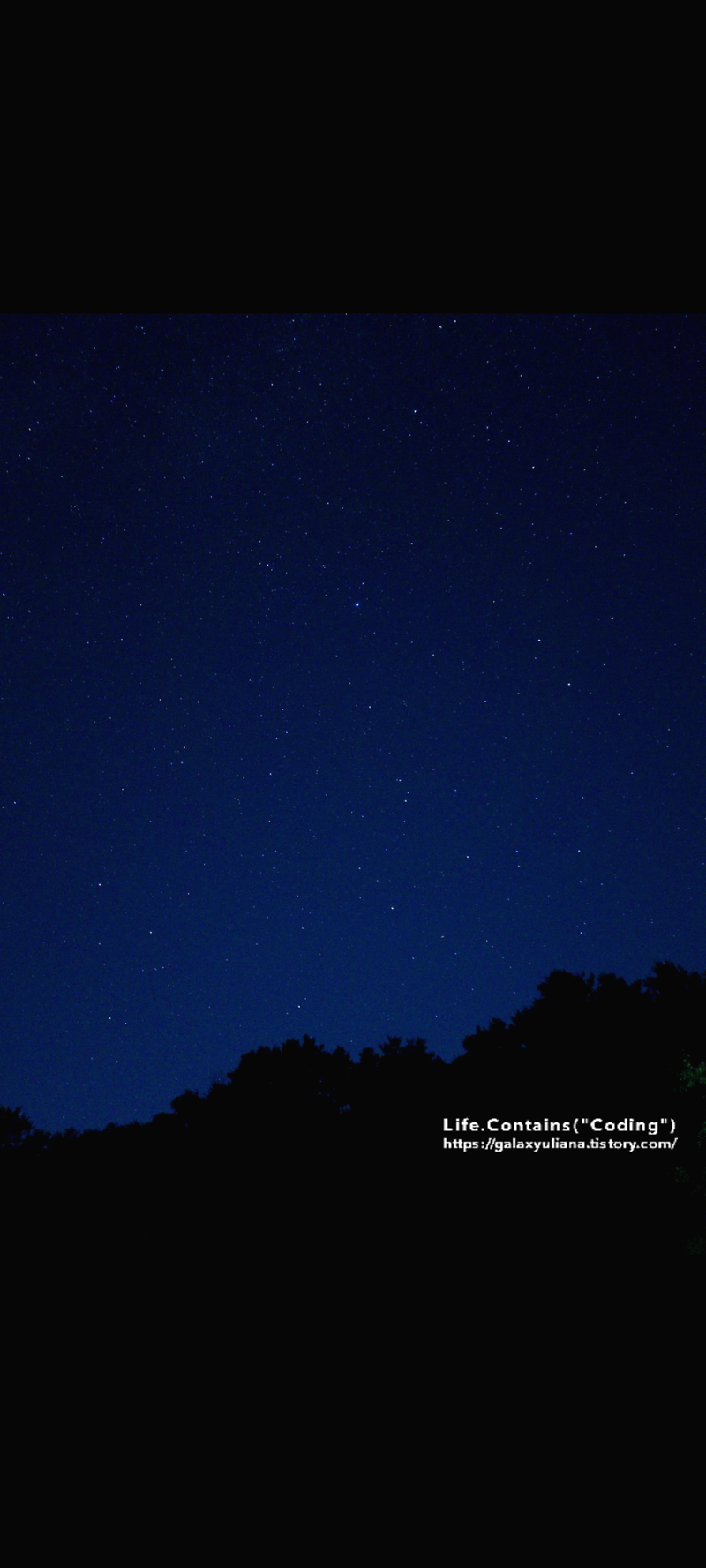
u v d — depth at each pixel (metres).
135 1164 11.05
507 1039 11.61
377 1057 12.50
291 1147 10.70
